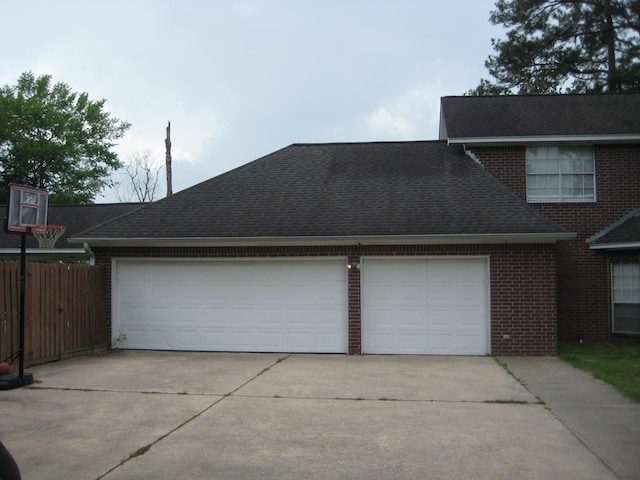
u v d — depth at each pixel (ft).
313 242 43.62
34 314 37.81
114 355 43.29
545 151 53.78
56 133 134.92
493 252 43.09
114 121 146.41
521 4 107.04
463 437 21.91
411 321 43.86
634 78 96.22
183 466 18.76
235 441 21.40
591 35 103.65
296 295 44.93
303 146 59.06
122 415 25.08
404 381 32.83
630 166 52.90
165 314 46.09
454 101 62.69
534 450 20.36
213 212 48.16
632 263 49.70
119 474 18.03
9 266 35.76
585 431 22.68
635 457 19.62
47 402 27.45
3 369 31.65
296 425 23.58
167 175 102.22
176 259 45.93
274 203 48.75
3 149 131.85
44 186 134.62
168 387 31.07
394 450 20.36
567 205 52.70
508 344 42.80
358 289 43.91
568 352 43.80
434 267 43.93
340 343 44.34
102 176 147.64
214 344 45.47
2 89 138.21
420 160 54.44
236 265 45.62
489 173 50.90
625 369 35.63
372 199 48.06
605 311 51.13
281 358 41.91
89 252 46.37
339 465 18.88
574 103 59.93
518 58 107.96
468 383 32.22
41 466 18.69
